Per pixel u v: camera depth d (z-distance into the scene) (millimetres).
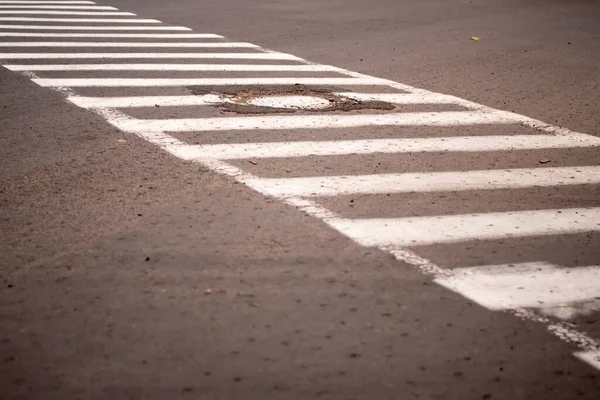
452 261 8188
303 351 6441
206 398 5801
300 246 8383
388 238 8695
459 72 17344
